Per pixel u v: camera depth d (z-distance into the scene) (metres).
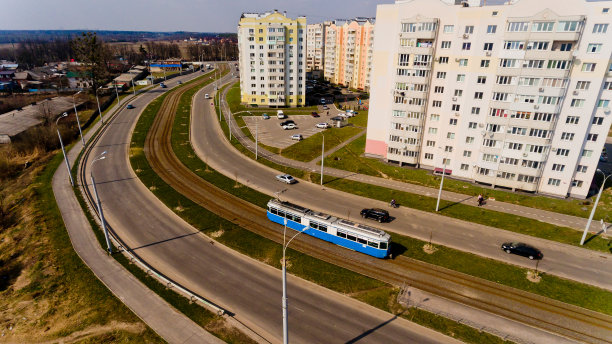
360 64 163.50
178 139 89.56
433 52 63.03
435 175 68.44
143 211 53.69
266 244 45.88
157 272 39.84
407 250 44.75
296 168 72.88
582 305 35.56
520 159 59.31
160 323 32.44
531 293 37.25
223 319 33.03
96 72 133.50
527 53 54.75
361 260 42.72
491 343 30.81
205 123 104.94
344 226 44.53
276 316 33.59
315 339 30.84
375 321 33.12
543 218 52.72
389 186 64.25
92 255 42.66
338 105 129.50
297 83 124.19
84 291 36.69
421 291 37.38
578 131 54.78
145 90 152.88
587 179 57.31
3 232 49.16
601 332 32.31
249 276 39.50
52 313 33.81
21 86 164.88
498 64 57.44
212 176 67.94
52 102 115.62
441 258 43.09
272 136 93.56
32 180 63.75
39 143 81.00
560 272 40.66
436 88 65.25
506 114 58.72
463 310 34.75
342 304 35.34
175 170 70.25
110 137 88.94
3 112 115.50
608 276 40.09
